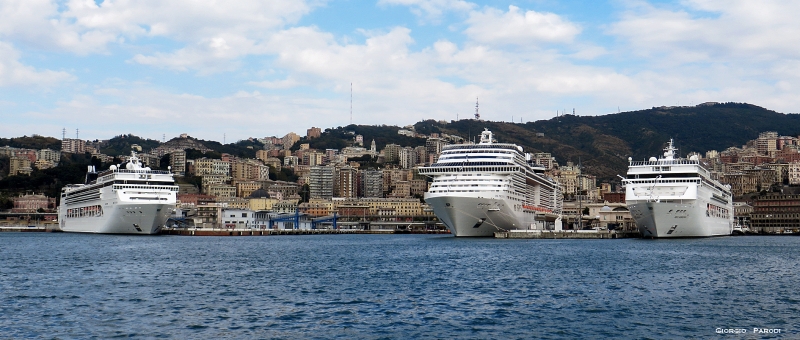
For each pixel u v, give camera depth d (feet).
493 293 301.63
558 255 493.77
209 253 543.39
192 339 217.36
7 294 300.20
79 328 231.91
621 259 456.04
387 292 305.73
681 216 644.69
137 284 334.85
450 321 242.37
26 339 216.95
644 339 217.77
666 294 297.94
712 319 245.45
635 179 648.79
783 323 239.30
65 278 358.23
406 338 218.38
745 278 350.64
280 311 260.62
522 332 226.58
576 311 259.60
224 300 285.64
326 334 223.71
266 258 489.67
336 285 328.70
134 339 217.36
